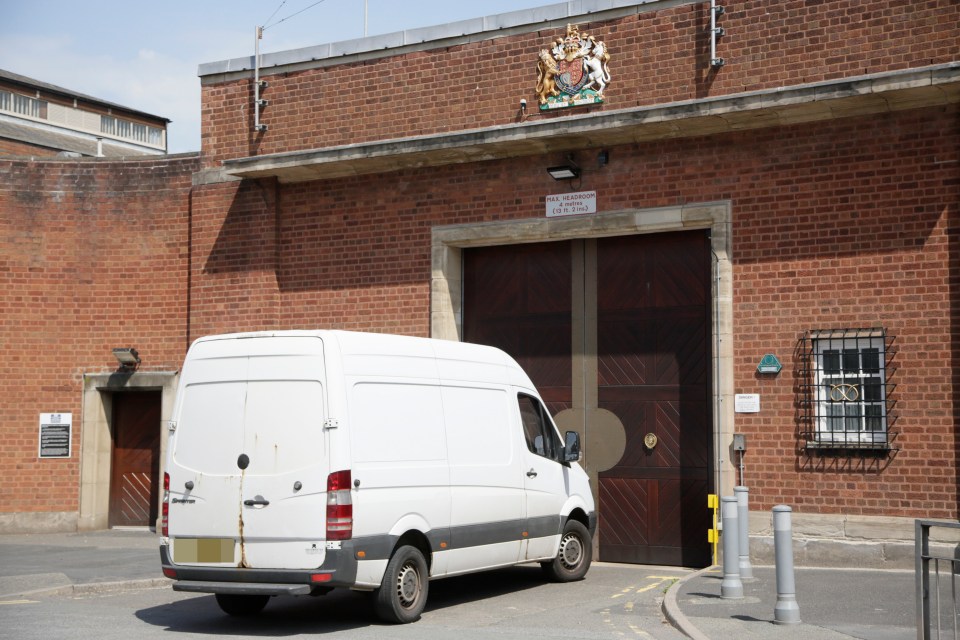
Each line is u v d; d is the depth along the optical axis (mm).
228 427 10383
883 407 13492
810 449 13789
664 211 14898
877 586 11789
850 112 13758
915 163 13508
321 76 17297
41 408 18672
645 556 15125
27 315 18734
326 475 9898
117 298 18734
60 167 18953
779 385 14047
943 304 13242
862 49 13711
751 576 12289
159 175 18734
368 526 10070
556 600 11695
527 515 12336
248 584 10008
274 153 17391
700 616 10055
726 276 14438
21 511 18484
